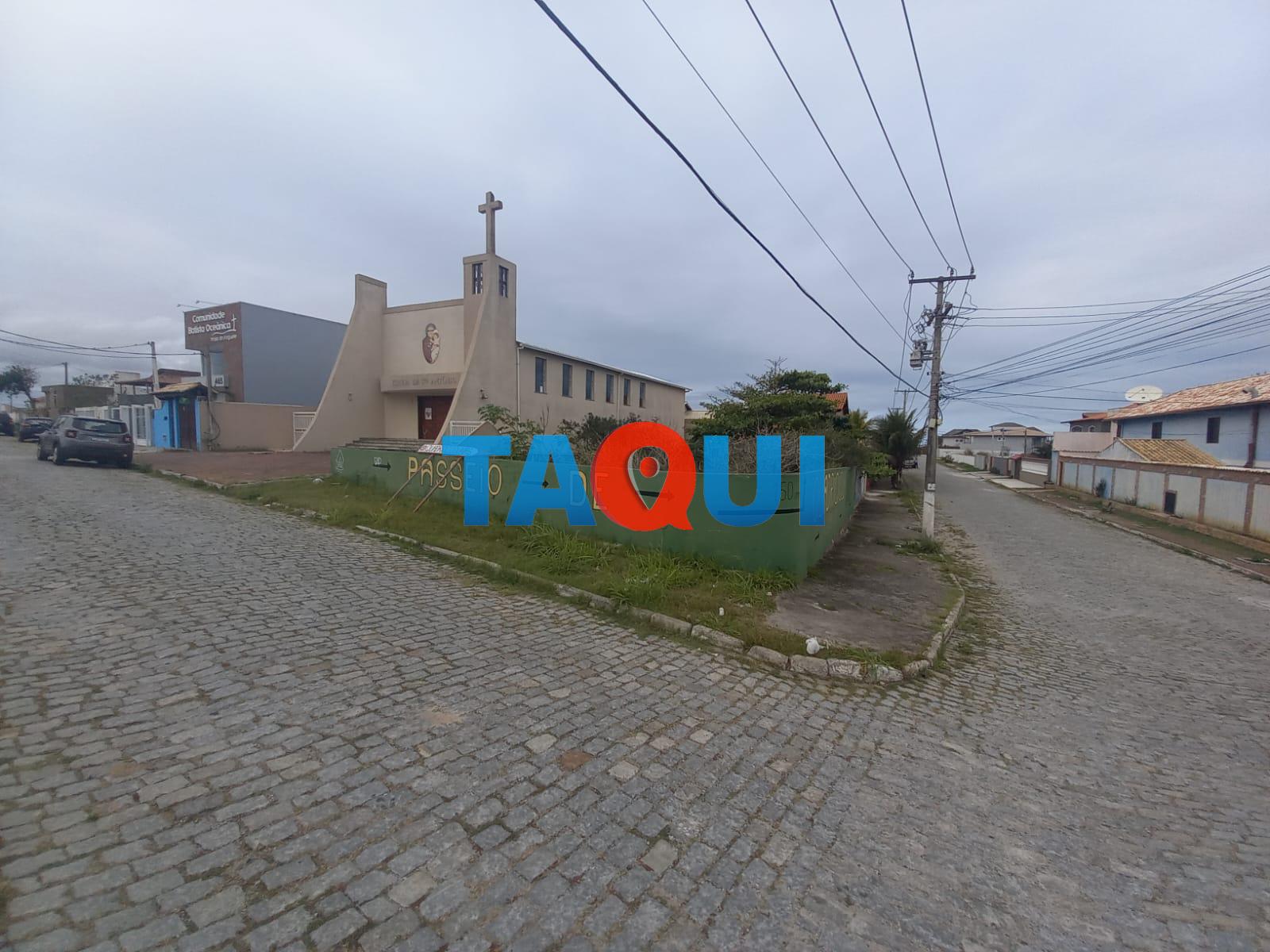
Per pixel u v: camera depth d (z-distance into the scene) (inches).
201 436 914.7
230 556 284.7
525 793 119.6
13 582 218.4
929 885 103.7
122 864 90.1
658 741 148.8
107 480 530.3
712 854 107.2
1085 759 162.6
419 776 121.6
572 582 285.0
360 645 190.1
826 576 362.6
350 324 832.9
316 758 124.5
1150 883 108.5
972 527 708.7
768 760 145.7
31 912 79.7
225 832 99.3
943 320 562.6
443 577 288.4
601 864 101.3
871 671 212.5
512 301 807.7
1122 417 1245.1
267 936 80.0
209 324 1011.9
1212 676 247.6
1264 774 160.9
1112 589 416.5
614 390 1144.8
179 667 160.9
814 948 87.2
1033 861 113.3
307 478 561.3
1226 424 964.6
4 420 1445.6
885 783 140.0
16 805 100.8
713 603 267.7
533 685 174.7
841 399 1247.5
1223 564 518.6
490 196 756.0
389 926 83.6
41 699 137.6
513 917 87.6
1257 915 100.8
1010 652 265.9
